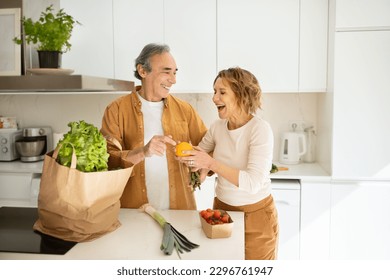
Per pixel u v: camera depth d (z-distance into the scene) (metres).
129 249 1.23
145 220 1.51
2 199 2.89
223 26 2.78
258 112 3.21
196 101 3.21
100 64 2.88
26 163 3.09
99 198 1.26
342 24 2.54
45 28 1.34
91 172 1.21
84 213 1.25
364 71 2.56
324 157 2.87
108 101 3.32
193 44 2.81
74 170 1.20
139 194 1.79
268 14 2.74
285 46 2.75
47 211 1.31
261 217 1.58
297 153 3.05
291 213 2.67
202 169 1.70
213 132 1.72
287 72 2.77
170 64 1.82
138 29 2.83
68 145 1.24
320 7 2.70
